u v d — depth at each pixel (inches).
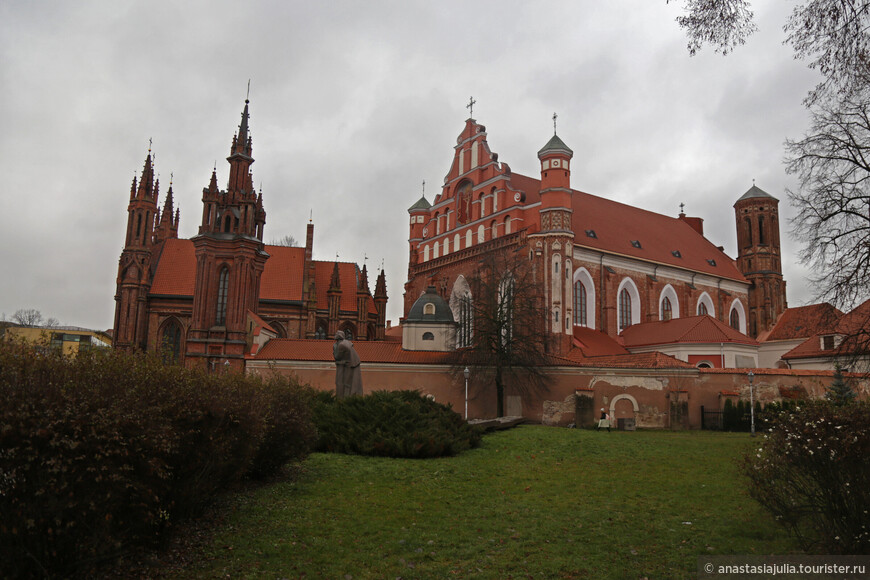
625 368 1946.4
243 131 2527.1
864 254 1024.2
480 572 461.4
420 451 965.8
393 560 485.4
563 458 1008.2
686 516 619.5
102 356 492.7
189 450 494.3
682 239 3388.3
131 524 417.7
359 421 1029.2
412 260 3319.4
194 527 542.3
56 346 482.6
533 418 1987.0
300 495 688.4
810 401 493.4
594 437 1327.5
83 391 382.3
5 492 326.3
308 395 1032.2
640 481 810.8
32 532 343.0
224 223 2393.0
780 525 502.3
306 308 3058.6
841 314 1119.0
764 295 3378.4
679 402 1844.2
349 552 502.6
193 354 2235.5
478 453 1033.5
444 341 2391.7
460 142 3031.5
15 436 328.5
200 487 525.0
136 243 2827.3
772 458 479.2
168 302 2851.9
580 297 2615.7
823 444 428.1
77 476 352.2
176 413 478.6
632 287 2817.4
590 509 652.1
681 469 910.4
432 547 521.0
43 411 345.7
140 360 547.5
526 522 598.9
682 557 488.1
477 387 2078.0
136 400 417.7
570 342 2389.3
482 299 2108.8
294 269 3213.6
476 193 2866.6
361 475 813.2
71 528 363.9
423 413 1082.1
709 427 1859.0
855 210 1056.8
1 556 331.3
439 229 3110.2
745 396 1871.3
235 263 2331.4
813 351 2333.9
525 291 2107.5
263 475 753.0
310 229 3208.7
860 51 586.9
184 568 446.3
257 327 2209.6
